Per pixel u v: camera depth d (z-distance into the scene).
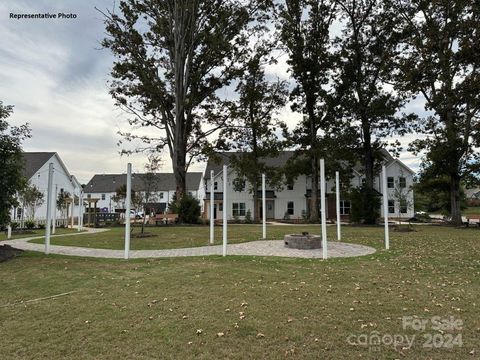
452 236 17.20
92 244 14.36
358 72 30.12
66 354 3.98
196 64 28.55
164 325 4.81
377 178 39.62
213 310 5.40
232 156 32.88
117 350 4.06
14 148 11.00
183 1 26.28
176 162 27.52
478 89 23.47
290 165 34.06
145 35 27.27
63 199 31.81
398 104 28.62
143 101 28.00
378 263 9.37
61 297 6.34
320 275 7.83
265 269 8.53
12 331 4.69
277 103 32.03
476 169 25.36
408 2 27.48
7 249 11.62
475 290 6.58
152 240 15.61
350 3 29.80
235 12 26.95
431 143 26.45
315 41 30.78
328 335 4.43
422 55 25.72
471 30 23.66
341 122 31.05
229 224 29.00
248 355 3.90
